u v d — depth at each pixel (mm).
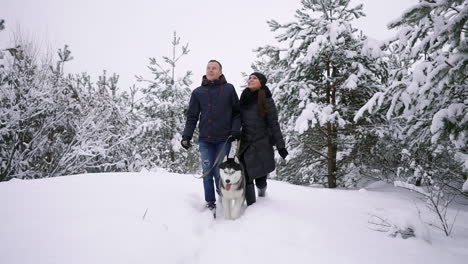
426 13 2814
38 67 7211
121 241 1958
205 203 3641
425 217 3781
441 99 3432
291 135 8008
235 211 3238
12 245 1762
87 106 7660
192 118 3562
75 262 1642
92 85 9273
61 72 8008
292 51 7379
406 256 2227
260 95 3498
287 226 2783
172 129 10977
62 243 1835
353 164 8461
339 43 6574
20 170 6105
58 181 3645
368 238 2605
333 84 7180
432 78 2896
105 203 2809
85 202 2783
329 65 7531
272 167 3590
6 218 2240
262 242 2449
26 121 6312
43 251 1716
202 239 2559
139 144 10148
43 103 6516
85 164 7176
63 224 2137
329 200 4129
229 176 3111
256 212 3139
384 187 7059
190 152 11438
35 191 3068
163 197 3307
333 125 7348
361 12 7250
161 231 2293
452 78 2744
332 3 7188
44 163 6609
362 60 7012
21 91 6312
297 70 7199
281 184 5316
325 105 6816
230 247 2359
